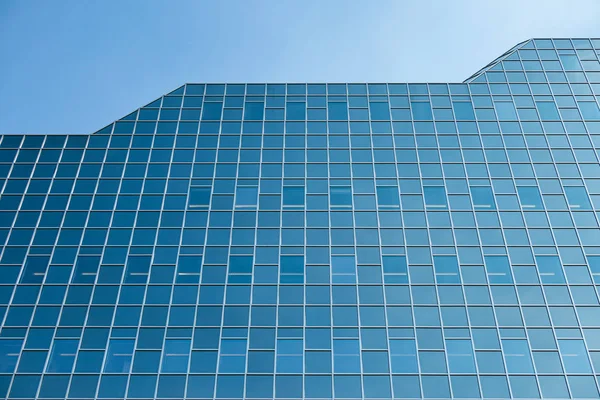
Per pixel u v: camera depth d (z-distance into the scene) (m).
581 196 46.97
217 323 40.56
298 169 49.41
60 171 49.16
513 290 41.88
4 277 42.66
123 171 49.28
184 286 42.44
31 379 37.84
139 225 45.84
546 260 43.41
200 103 54.22
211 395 37.41
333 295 41.91
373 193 47.75
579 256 43.53
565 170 48.62
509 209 46.41
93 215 46.44
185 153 50.56
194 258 44.00
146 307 41.31
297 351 39.28
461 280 42.47
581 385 37.34
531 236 44.75
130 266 43.50
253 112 53.53
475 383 37.62
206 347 39.47
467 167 49.19
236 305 41.47
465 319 40.50
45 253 44.12
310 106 53.81
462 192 47.62
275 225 45.84
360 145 50.94
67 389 37.44
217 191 48.03
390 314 40.88
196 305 41.47
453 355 38.88
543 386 37.38
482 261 43.50
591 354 38.62
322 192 47.88
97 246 44.56
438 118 52.59
